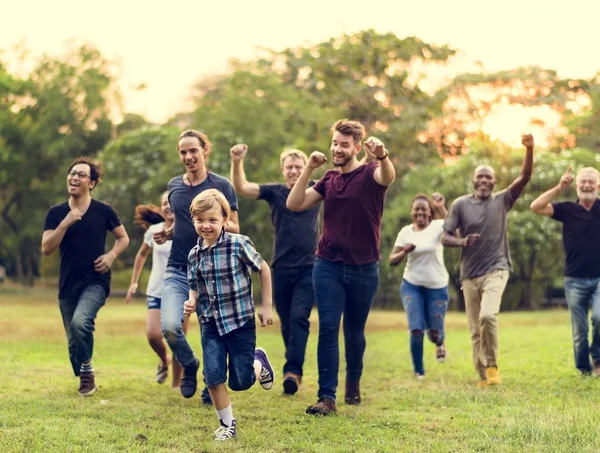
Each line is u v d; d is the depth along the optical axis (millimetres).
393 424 6027
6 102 45656
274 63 41188
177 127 43656
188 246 6777
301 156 8094
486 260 8414
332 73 40562
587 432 5414
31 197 46719
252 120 35344
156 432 5625
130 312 23359
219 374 5512
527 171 8328
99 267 7395
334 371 6492
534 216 31016
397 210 32594
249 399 7289
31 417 6008
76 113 45719
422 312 9062
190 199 6809
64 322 7500
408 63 41156
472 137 42844
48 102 45281
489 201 8508
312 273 7285
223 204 5684
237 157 7730
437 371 9453
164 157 38688
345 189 6598
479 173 8508
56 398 6949
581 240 8656
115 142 40031
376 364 10203
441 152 43188
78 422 5875
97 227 7461
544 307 37344
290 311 8086
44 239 7242
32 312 21609
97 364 9953
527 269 33656
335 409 6430
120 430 5613
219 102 37906
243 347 5641
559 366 9461
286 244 7910
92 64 46062
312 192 6785
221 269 5594
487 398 7242
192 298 5688
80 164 7430
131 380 8406
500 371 9203
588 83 45594
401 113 40469
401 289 9211
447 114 43250
